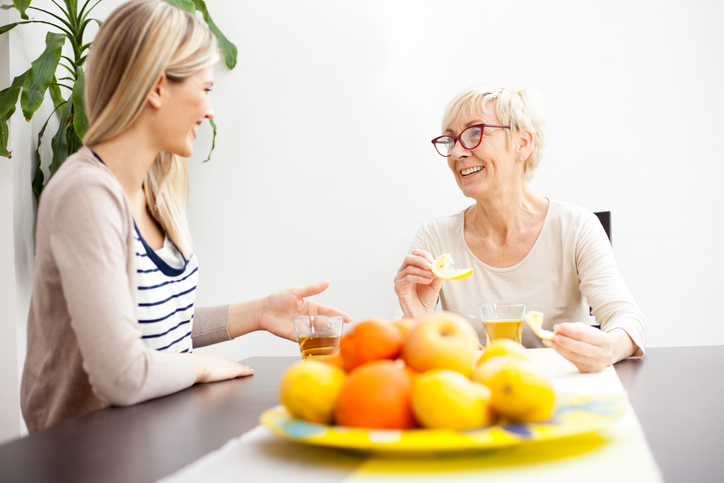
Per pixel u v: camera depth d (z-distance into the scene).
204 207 2.94
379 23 2.79
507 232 1.73
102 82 1.01
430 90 2.74
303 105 2.86
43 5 2.62
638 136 2.52
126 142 1.06
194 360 0.97
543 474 0.43
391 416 0.49
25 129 2.44
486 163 1.67
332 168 2.83
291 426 0.50
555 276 1.68
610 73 2.55
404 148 2.76
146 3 1.04
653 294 2.50
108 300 0.83
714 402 0.71
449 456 0.48
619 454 0.48
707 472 0.44
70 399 0.95
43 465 0.50
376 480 0.43
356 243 2.80
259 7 2.91
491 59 2.68
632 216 2.53
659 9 2.50
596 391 0.78
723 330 2.43
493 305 1.04
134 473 0.48
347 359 0.60
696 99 2.47
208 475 0.46
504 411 0.49
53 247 0.86
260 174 2.90
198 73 1.06
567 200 2.59
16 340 2.33
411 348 0.56
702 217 2.46
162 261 1.17
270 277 2.88
